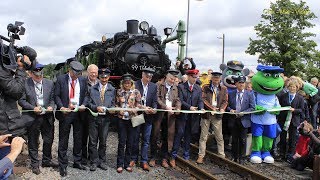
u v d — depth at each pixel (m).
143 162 7.39
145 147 7.39
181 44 14.27
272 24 27.84
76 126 6.96
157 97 7.48
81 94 6.89
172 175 6.96
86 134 7.25
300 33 26.97
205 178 6.58
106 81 7.09
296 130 8.45
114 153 8.62
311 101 9.90
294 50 26.64
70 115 6.66
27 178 6.21
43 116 6.67
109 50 12.27
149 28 13.23
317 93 10.05
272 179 6.27
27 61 4.37
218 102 8.11
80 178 6.49
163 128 7.81
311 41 27.39
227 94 8.21
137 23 13.47
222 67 11.05
